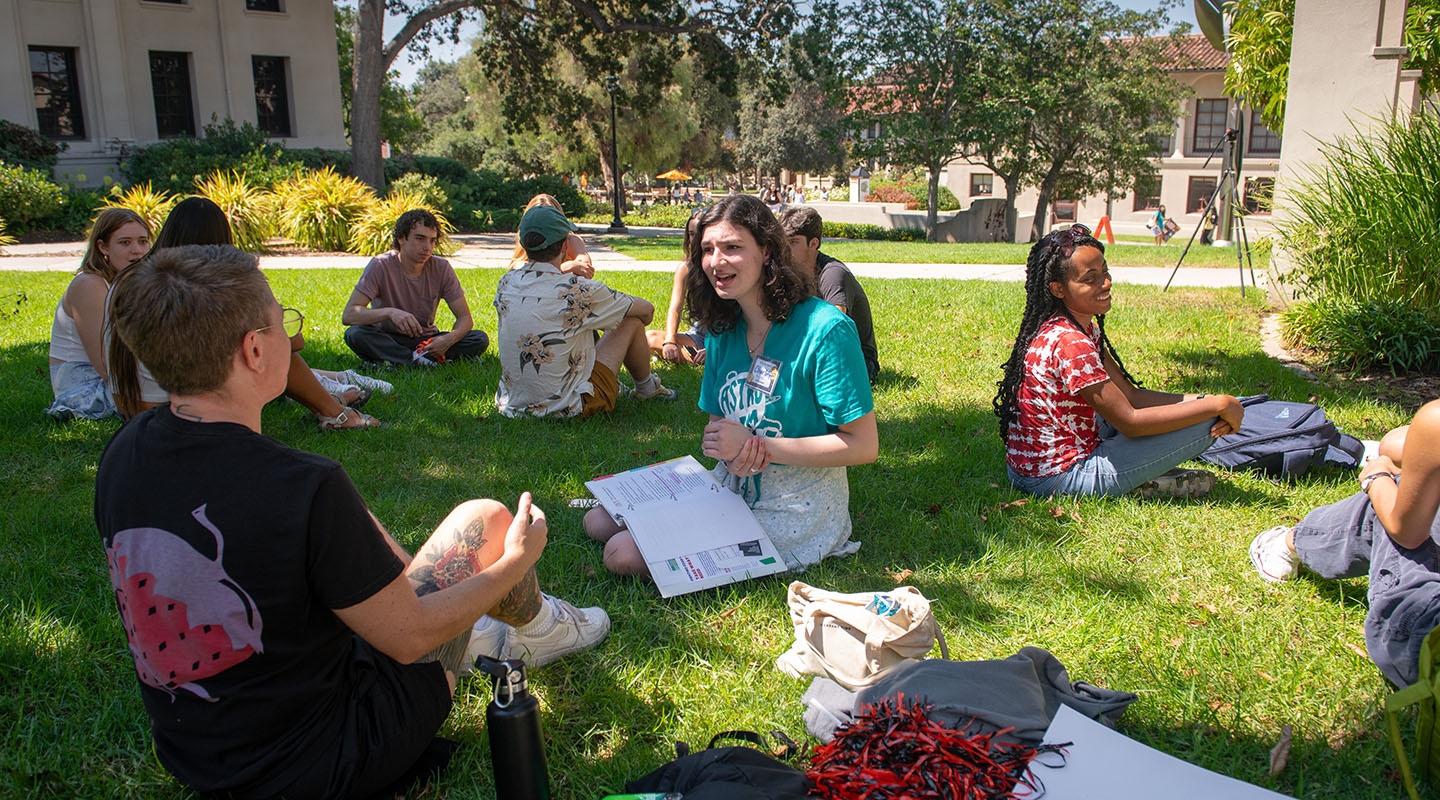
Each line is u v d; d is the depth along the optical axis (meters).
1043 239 3.82
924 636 2.36
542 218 4.82
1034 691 2.21
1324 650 2.69
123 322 1.60
